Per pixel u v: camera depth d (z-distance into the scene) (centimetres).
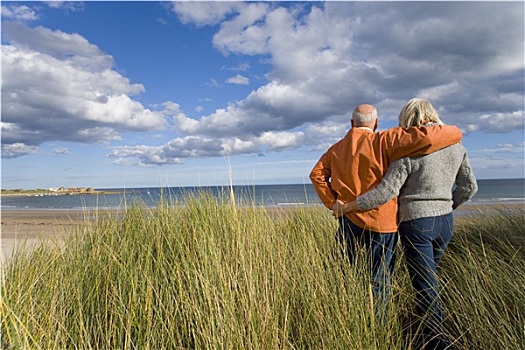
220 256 268
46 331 199
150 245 313
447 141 240
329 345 200
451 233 255
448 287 265
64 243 343
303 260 271
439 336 233
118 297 244
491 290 255
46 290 241
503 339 214
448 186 248
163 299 246
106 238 347
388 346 214
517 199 2181
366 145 249
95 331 214
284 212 456
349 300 223
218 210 385
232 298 220
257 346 189
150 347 205
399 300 254
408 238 251
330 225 405
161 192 443
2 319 191
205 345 196
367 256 255
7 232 935
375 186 249
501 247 338
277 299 235
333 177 265
